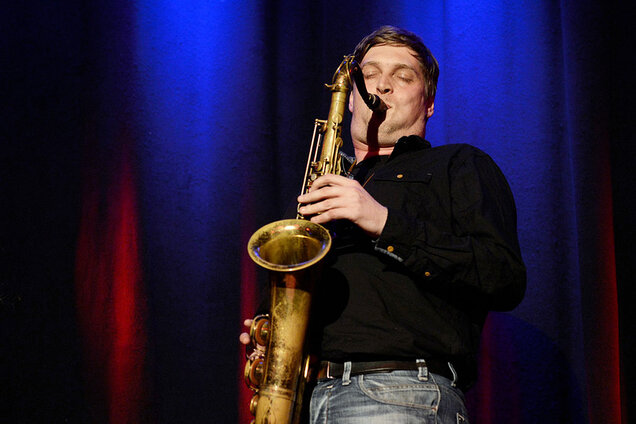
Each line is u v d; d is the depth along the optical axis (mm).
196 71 5652
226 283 5328
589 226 4828
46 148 5398
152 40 5672
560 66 5184
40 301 5195
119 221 5352
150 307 5258
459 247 2977
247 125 5547
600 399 4625
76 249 5281
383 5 5609
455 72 5375
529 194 5070
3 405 5055
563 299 4887
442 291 3176
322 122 3943
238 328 5258
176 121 5562
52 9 5598
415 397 2912
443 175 3346
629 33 4867
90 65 5566
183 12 5742
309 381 3227
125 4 5699
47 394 5082
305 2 5723
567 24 5113
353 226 3316
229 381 5184
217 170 5492
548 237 4980
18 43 5523
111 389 5109
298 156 5492
